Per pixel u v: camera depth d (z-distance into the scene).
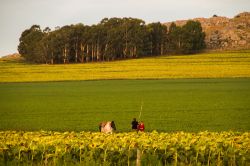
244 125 92.12
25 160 49.81
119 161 49.16
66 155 49.41
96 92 172.62
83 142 51.19
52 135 59.50
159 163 47.81
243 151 47.84
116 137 56.06
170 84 198.75
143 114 111.75
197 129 86.88
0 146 50.34
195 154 48.94
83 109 124.50
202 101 138.75
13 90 189.00
